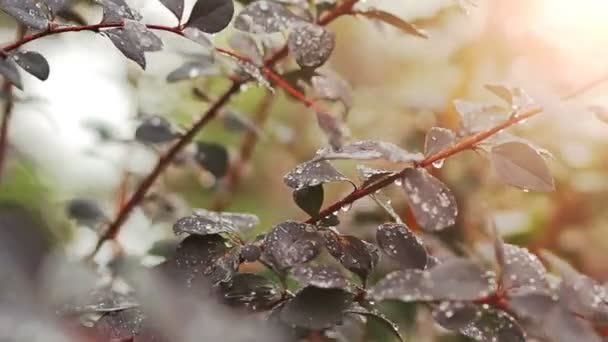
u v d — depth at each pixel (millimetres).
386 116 889
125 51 445
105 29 451
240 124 643
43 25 440
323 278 425
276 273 455
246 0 549
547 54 719
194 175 792
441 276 402
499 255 420
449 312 416
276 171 957
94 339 327
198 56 578
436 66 981
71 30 450
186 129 624
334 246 447
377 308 500
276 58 554
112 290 447
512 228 737
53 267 289
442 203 427
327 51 509
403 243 445
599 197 746
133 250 619
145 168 690
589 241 754
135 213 658
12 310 277
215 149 639
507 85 458
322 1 538
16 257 279
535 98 441
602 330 425
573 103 446
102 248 615
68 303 356
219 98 597
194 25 472
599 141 725
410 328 575
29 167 750
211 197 817
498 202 772
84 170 818
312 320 418
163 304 343
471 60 811
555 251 740
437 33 840
